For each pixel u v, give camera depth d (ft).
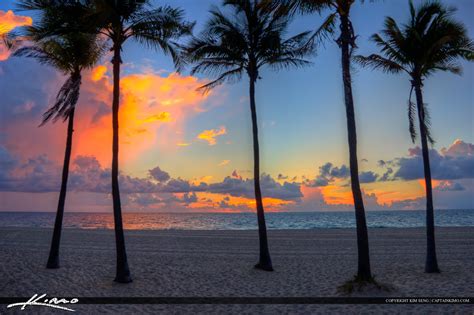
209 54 51.49
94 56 47.26
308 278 42.98
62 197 47.29
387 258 57.52
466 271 45.70
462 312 28.71
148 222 278.05
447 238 89.40
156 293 35.70
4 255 56.85
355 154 36.58
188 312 29.55
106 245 74.74
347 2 37.14
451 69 47.24
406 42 44.83
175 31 41.98
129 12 40.63
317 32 37.81
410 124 46.24
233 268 49.21
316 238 92.17
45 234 100.07
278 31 50.47
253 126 50.24
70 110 44.45
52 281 39.55
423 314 28.30
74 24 41.78
